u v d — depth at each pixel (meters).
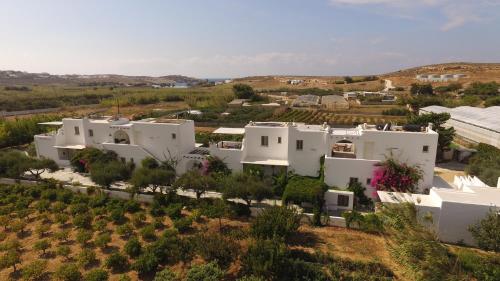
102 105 121.69
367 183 31.70
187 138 41.12
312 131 33.94
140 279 20.42
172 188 32.75
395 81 188.50
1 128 57.75
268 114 88.44
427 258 17.72
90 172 38.72
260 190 28.84
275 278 19.14
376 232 25.83
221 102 120.31
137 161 40.69
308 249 23.27
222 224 27.94
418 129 33.34
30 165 39.34
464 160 45.94
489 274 17.92
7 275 21.25
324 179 32.75
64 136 46.88
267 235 23.14
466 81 159.88
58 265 22.23
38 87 192.12
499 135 47.03
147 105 125.38
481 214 23.19
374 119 83.81
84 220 27.39
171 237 23.77
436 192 25.92
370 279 18.91
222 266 20.55
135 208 30.72
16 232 27.00
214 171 36.53
